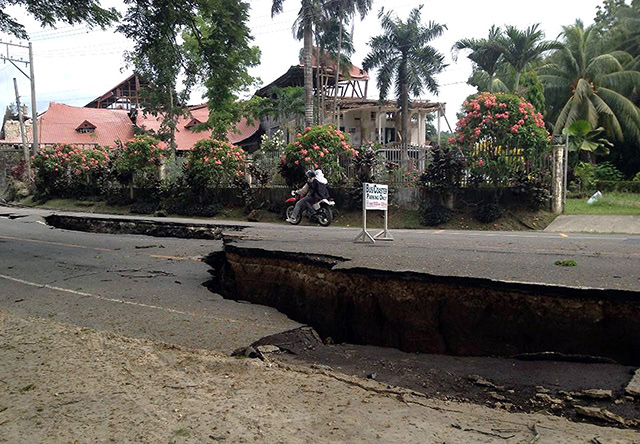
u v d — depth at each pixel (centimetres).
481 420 328
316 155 1817
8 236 1430
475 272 562
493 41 2762
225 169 2162
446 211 1587
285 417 328
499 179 1563
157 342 497
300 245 862
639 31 2891
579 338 468
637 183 2153
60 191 2953
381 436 301
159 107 3294
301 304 713
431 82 2892
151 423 319
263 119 4006
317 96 3002
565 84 2775
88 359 443
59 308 648
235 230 1409
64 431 310
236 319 600
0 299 702
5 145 4000
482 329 521
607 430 309
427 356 509
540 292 486
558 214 1503
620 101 2550
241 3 1227
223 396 364
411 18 2897
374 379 425
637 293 443
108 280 818
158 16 1190
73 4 1232
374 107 3425
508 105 1530
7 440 300
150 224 1652
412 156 2331
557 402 362
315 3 2598
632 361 446
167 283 798
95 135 3891
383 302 590
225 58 1286
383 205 984
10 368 421
